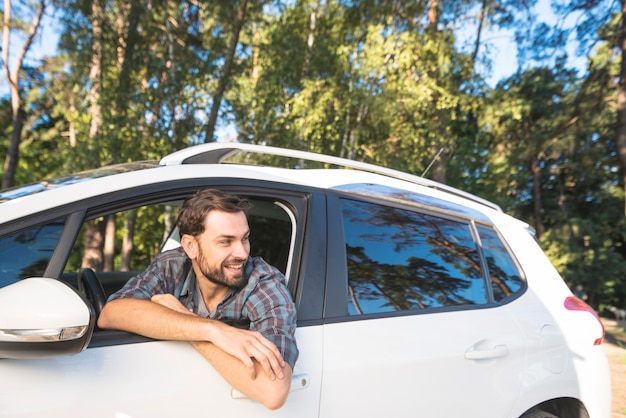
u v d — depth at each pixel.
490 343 2.26
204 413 1.60
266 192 1.98
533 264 2.69
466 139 24.95
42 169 24.47
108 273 3.06
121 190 1.70
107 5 13.59
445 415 2.09
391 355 1.99
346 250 2.08
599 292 27.36
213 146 2.10
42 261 1.55
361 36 14.56
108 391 1.50
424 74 12.90
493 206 2.88
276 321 1.72
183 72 12.92
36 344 1.27
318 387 1.82
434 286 2.27
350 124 13.83
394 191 2.41
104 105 12.73
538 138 23.62
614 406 4.90
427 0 15.52
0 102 23.41
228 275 1.71
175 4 13.95
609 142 24.17
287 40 15.91
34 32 18.78
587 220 27.19
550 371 2.43
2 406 1.36
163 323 1.58
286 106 14.27
